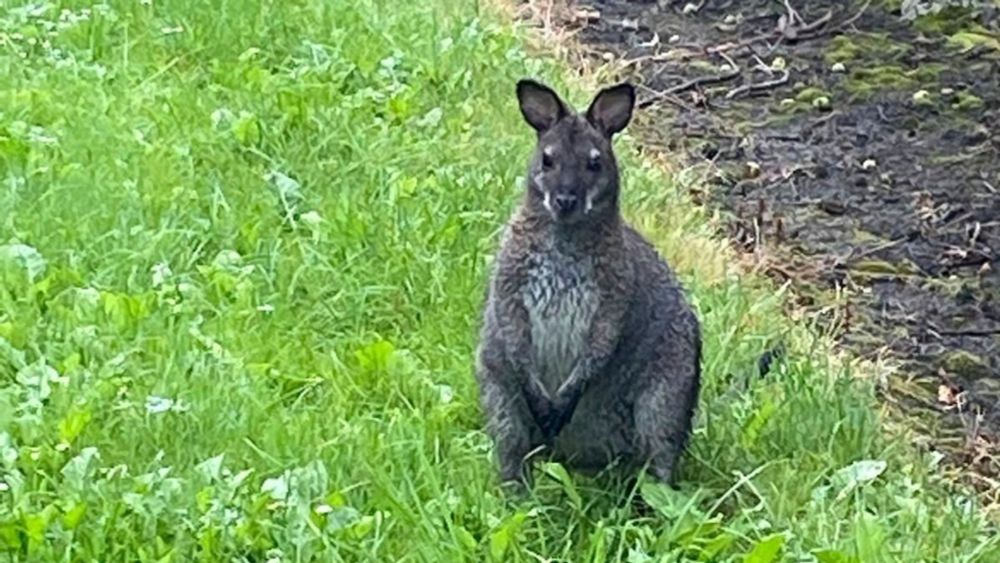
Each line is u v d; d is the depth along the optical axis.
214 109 6.70
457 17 7.56
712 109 7.41
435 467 5.03
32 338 5.42
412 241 5.98
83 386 5.21
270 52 7.15
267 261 5.86
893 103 7.45
